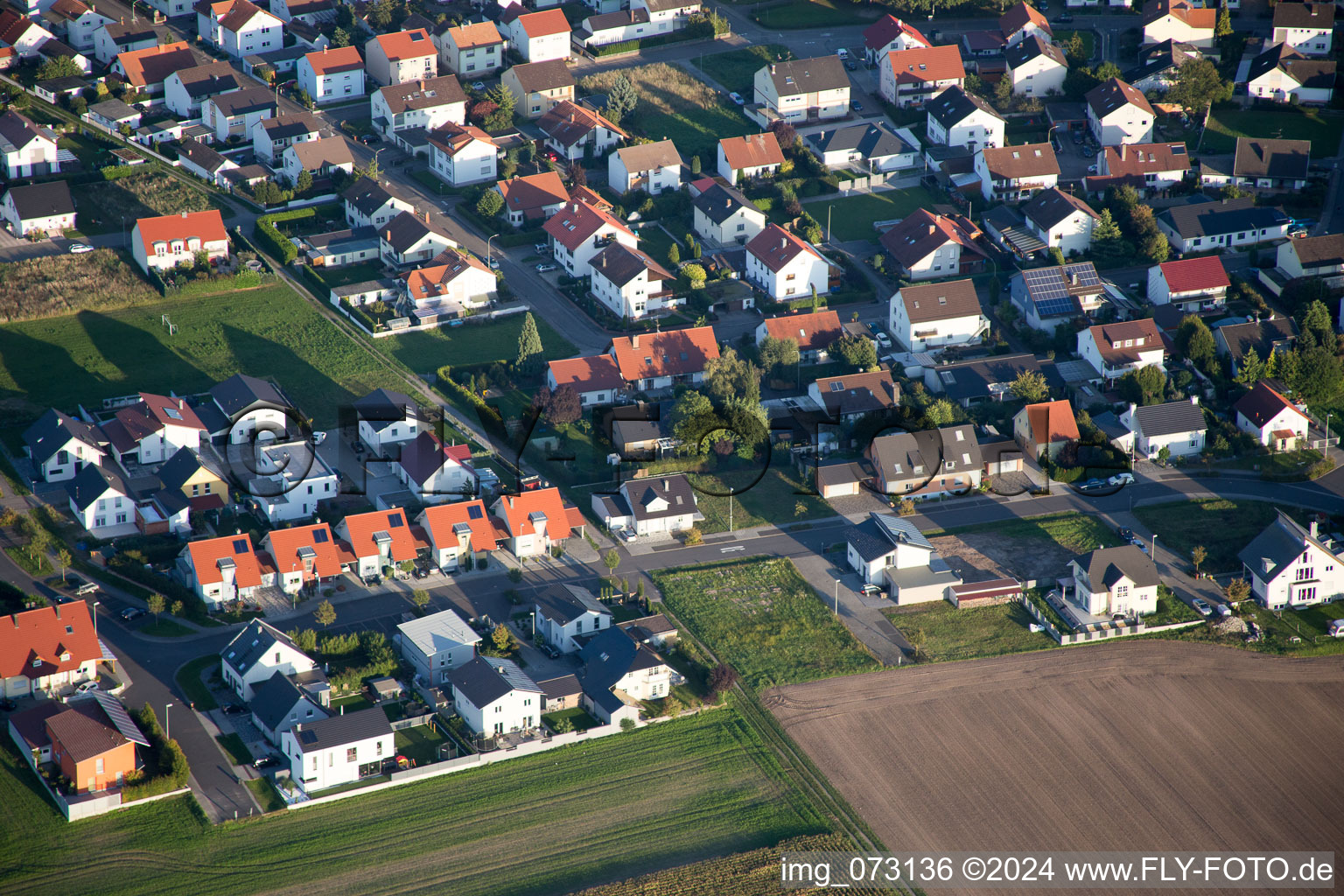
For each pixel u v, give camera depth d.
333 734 129.50
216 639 147.75
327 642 144.12
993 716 140.75
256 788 129.38
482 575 159.38
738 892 119.38
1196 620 154.00
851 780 132.62
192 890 118.62
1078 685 145.12
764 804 129.88
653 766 134.50
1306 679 146.12
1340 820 129.00
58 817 125.25
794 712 141.25
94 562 156.50
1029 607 155.75
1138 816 129.00
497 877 120.94
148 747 132.50
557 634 148.62
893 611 155.88
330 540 156.88
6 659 137.62
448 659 143.88
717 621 153.62
